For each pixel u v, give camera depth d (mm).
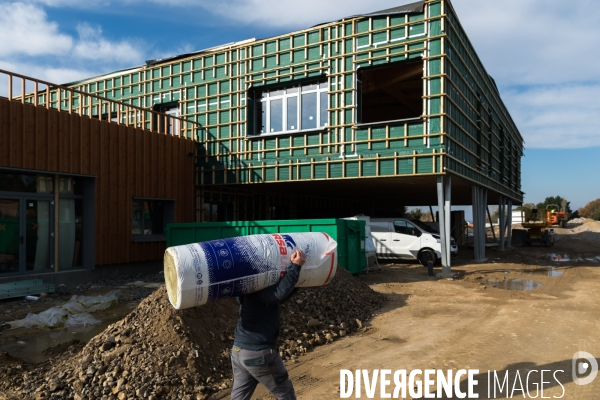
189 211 17109
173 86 18203
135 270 14805
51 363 5883
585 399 4684
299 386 5180
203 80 17453
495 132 22875
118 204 14266
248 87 16406
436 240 16406
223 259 3447
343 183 16562
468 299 10188
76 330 7871
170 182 16297
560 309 9062
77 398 4750
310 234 4027
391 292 11125
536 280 13242
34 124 11883
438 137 13203
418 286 12023
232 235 13023
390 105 22344
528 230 29719
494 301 9938
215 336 5992
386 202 33062
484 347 6492
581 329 7461
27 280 11422
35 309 9578
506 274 14492
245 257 3508
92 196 13492
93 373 5117
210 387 5023
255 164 16266
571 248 27656
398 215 39031
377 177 14172
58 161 12469
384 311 9031
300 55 15414
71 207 13281
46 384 5023
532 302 9797
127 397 4691
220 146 17047
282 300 3455
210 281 3379
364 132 14266
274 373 3445
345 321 7871
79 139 13102
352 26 14453
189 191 17172
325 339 6930
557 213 59344
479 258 19000
